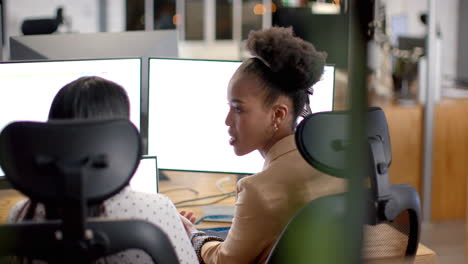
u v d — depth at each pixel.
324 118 1.15
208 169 2.24
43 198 0.96
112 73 2.21
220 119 2.22
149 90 2.23
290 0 3.57
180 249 1.23
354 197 0.92
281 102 1.52
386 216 1.09
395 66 4.44
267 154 1.52
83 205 0.96
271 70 1.50
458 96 4.20
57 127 0.98
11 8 6.88
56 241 0.97
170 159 2.26
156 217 1.21
